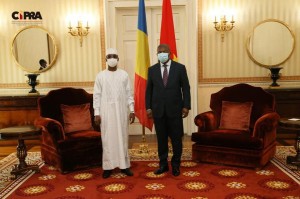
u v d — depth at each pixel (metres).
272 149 4.12
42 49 5.77
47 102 4.33
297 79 5.79
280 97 5.39
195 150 4.15
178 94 3.58
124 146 3.71
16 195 3.24
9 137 3.61
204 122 4.19
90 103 4.57
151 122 4.49
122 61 5.96
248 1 5.64
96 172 3.90
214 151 4.02
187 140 5.55
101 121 3.66
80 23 5.68
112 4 5.72
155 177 3.64
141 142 5.48
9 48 5.79
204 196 3.08
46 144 4.18
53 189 3.38
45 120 3.88
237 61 5.75
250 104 4.30
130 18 5.91
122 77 3.74
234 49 5.72
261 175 3.63
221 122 4.36
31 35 5.75
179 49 5.91
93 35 5.74
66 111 4.37
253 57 5.71
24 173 3.92
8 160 4.55
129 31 5.93
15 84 5.83
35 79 5.52
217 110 4.51
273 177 3.56
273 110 4.15
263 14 5.67
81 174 3.83
